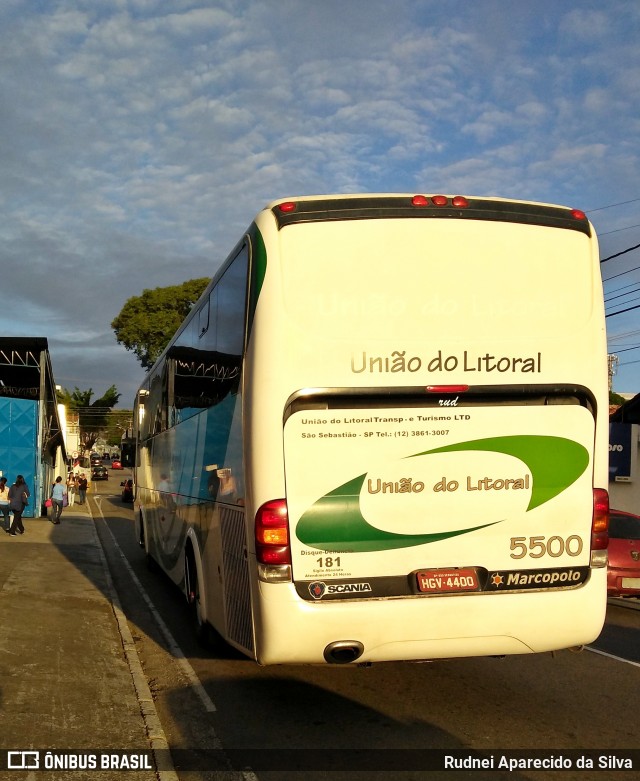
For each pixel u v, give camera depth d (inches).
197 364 324.8
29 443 1122.7
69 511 1353.3
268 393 207.6
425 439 213.9
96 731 216.5
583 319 227.6
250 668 299.3
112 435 3863.2
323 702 255.1
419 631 209.5
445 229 221.1
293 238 214.5
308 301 211.9
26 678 262.2
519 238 225.8
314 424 208.7
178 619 407.2
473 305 219.3
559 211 232.4
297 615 203.2
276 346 208.7
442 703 252.8
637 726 231.0
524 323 222.1
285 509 205.9
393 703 252.8
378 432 211.5
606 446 228.7
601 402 227.5
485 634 214.1
